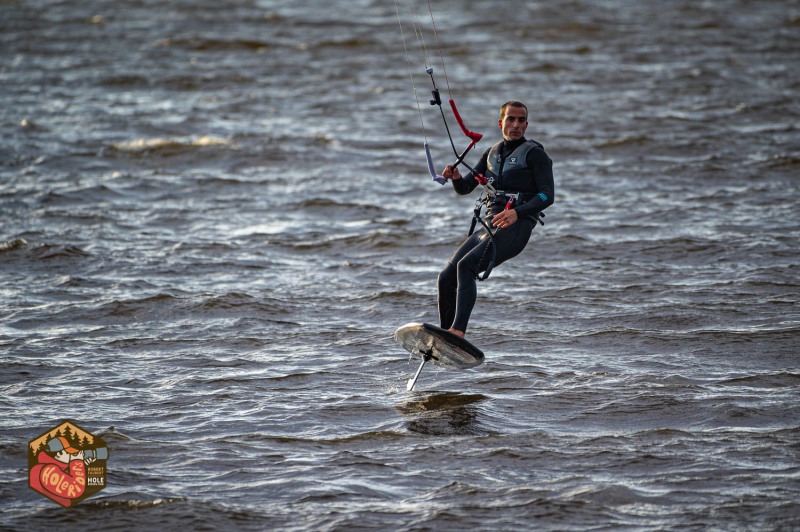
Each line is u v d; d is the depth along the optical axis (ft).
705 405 105.19
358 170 253.03
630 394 108.99
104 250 179.52
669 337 128.47
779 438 96.32
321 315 143.13
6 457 94.94
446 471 90.84
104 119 312.71
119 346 129.70
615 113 322.55
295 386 114.73
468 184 106.52
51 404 108.78
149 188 231.91
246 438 98.89
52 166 252.62
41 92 360.48
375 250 181.57
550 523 80.59
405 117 322.14
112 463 93.40
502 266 168.86
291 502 85.20
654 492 85.66
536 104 339.36
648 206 210.38
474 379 115.65
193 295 150.82
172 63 425.28
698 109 328.49
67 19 539.29
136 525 81.61
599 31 503.61
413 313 143.74
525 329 134.10
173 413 106.32
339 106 340.80
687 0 622.95
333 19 547.49
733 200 213.66
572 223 196.54
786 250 172.35
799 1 618.44
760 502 83.15
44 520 82.38
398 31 508.12
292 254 179.22
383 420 103.76
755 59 429.79
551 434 98.78
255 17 552.82
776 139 279.28
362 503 84.79
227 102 345.92
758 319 135.44
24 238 186.29
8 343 129.70
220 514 83.05
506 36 491.72
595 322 136.46
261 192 229.86
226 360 123.95
